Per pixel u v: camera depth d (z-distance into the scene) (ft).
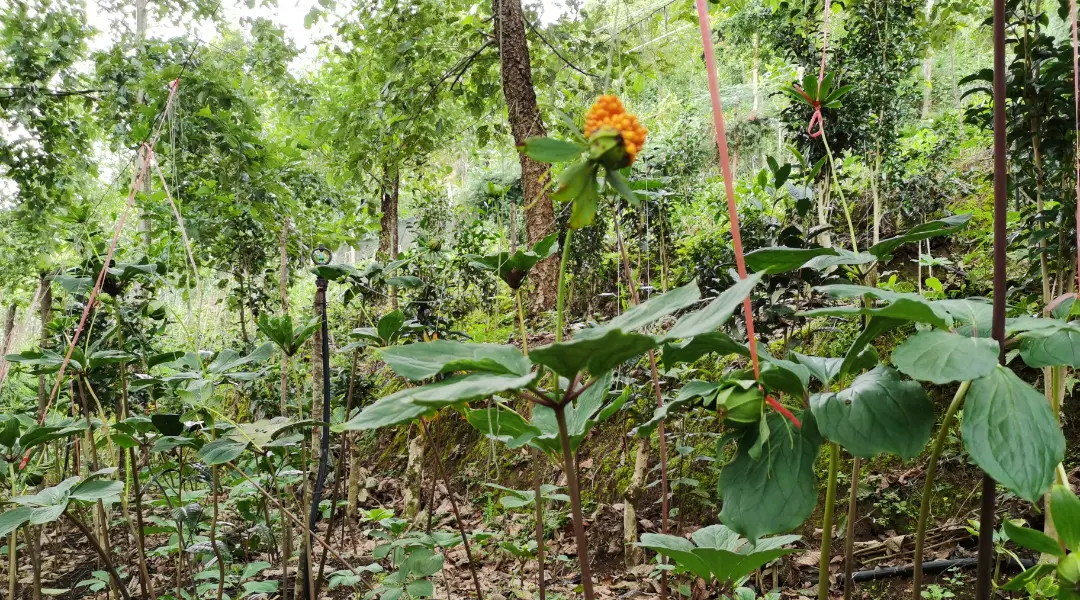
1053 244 6.84
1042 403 2.42
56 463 9.37
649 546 3.90
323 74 25.79
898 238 3.64
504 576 9.21
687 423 10.43
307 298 22.57
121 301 9.97
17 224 17.49
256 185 14.51
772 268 3.85
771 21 12.75
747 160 29.84
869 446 2.65
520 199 19.90
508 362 2.70
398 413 2.50
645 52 19.36
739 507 2.87
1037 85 6.15
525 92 17.66
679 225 15.39
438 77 21.09
